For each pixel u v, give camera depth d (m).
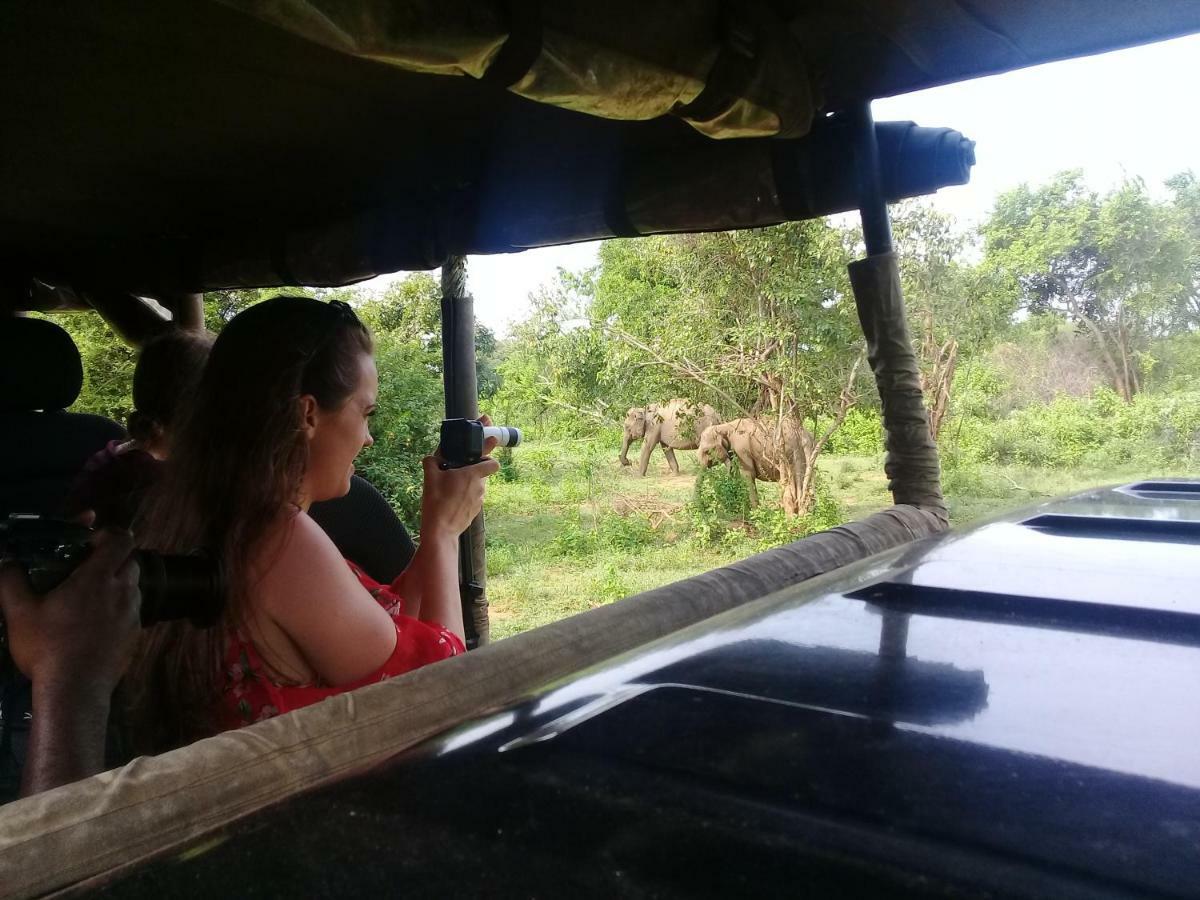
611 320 10.70
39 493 3.19
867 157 2.54
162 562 1.12
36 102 2.54
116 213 3.64
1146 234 8.84
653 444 13.39
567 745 0.57
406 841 0.48
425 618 1.87
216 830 0.53
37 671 1.02
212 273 3.84
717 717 0.60
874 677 0.66
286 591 1.38
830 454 10.31
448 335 3.50
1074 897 0.38
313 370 1.49
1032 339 8.70
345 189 3.48
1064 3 2.13
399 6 1.50
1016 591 0.90
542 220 3.16
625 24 1.86
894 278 2.55
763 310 8.75
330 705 0.94
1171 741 0.53
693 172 2.83
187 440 1.47
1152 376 8.48
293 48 2.24
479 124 2.86
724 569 1.57
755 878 0.41
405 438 8.68
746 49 2.08
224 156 3.07
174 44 2.21
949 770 0.50
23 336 3.21
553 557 9.05
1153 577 0.97
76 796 0.77
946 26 2.25
